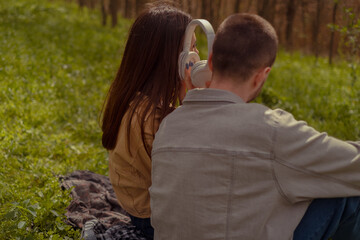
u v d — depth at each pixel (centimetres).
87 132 440
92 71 649
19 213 242
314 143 148
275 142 148
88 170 337
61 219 259
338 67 909
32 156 369
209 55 172
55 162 369
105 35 957
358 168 149
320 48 1000
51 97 507
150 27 204
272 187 151
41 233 236
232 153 151
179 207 161
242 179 151
